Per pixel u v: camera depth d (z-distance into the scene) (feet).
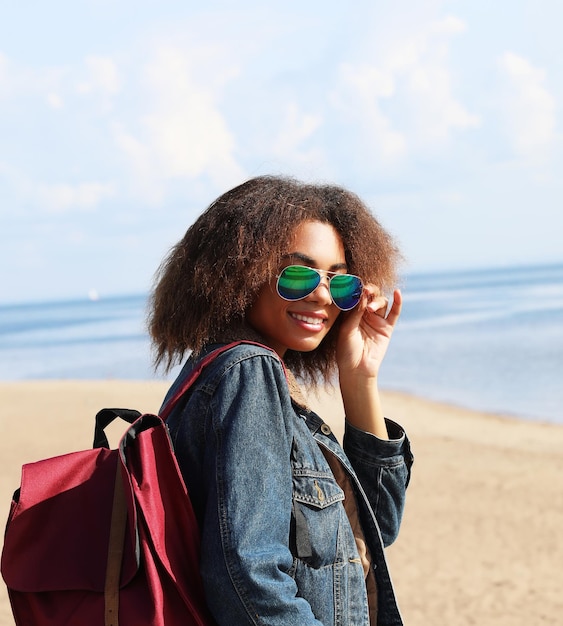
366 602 6.72
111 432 47.03
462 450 43.83
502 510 30.96
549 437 50.08
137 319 345.10
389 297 8.09
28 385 76.54
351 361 7.84
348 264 7.50
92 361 147.33
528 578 23.27
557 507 31.27
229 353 6.34
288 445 6.25
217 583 5.76
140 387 72.95
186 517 5.98
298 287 6.87
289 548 6.31
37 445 43.50
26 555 6.16
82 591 6.02
